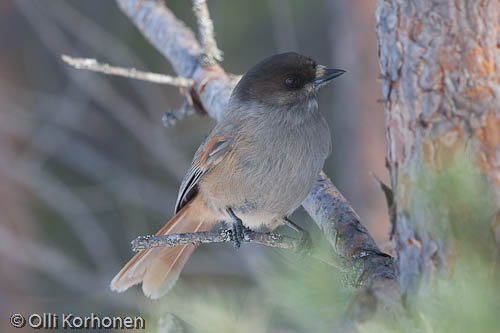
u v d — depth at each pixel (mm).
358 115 16578
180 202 9531
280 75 8609
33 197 18281
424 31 4656
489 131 4484
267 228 10102
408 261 4777
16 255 17047
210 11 17469
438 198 4551
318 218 7980
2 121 17828
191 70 11055
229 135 8711
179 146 17391
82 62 9844
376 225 15984
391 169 5012
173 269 9344
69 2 18047
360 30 16516
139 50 17906
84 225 16891
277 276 5230
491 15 4523
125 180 17234
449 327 4496
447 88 4578
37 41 19250
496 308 4285
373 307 4738
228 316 5512
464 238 4449
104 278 16094
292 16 18375
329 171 17859
